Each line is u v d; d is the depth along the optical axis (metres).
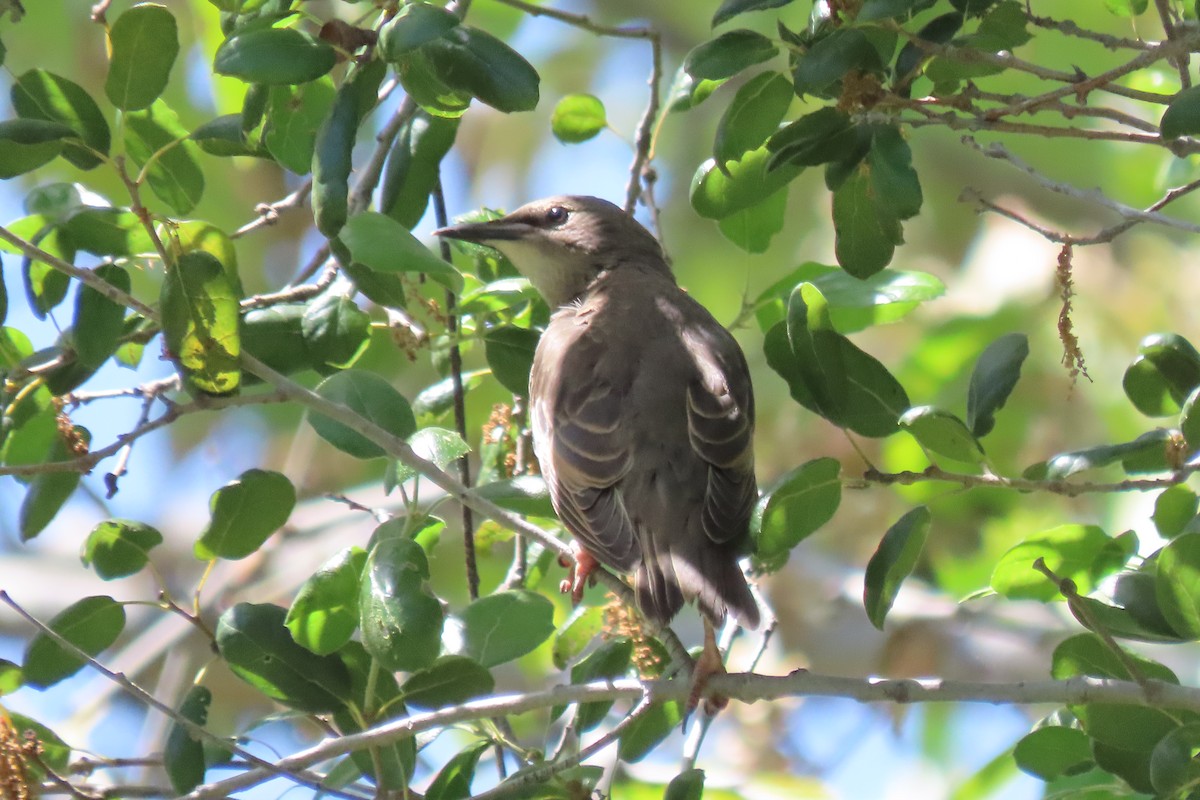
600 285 12.26
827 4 9.21
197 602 10.22
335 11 16.06
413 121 10.61
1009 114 8.69
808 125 9.18
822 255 19.88
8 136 9.03
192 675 17.50
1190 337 18.89
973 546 18.20
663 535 10.23
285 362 10.77
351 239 9.04
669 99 12.08
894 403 9.66
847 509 18.59
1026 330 18.91
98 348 9.72
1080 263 19.34
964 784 14.55
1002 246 19.69
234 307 9.43
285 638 9.92
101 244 10.20
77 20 18.45
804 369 9.62
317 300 10.79
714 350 11.23
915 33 9.12
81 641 10.16
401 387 18.00
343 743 9.01
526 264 12.80
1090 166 19.77
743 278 19.95
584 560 10.72
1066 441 18.36
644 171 12.40
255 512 10.23
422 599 8.91
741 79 20.33
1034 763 9.98
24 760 9.45
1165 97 8.58
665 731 10.38
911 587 18.36
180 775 9.62
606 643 10.44
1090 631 9.35
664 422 10.65
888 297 10.78
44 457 10.88
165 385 10.12
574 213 12.76
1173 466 8.75
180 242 9.84
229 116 9.72
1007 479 8.88
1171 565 8.79
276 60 8.70
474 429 17.30
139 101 9.68
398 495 18.53
